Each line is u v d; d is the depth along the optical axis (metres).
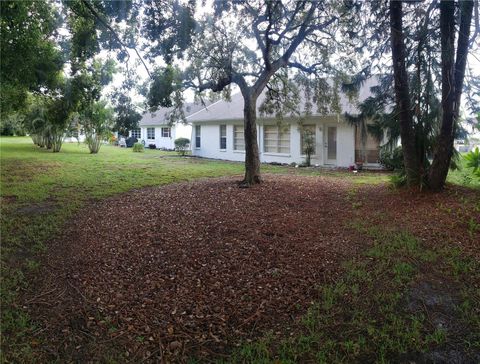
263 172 15.34
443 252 4.96
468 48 7.00
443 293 4.11
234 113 21.86
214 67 9.71
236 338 3.60
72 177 12.45
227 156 22.88
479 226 5.61
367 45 8.76
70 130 25.67
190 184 11.02
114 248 5.66
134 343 3.56
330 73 12.10
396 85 7.87
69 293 4.44
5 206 7.97
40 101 16.17
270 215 7.06
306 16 9.67
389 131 9.57
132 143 37.84
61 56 9.82
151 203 8.37
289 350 3.38
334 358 3.27
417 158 8.06
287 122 19.28
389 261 4.84
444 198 7.09
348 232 6.00
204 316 3.96
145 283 4.66
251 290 4.40
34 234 6.21
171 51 8.49
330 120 17.45
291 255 5.21
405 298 4.05
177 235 6.14
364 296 4.14
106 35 8.88
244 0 8.52
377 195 8.42
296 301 4.13
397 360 3.23
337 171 15.67
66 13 9.40
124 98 10.14
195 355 3.39
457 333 3.50
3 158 18.97
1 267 4.99
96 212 7.60
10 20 8.12
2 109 14.98
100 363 3.32
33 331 3.73
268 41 9.38
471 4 6.69
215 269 4.94
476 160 9.33
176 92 9.76
